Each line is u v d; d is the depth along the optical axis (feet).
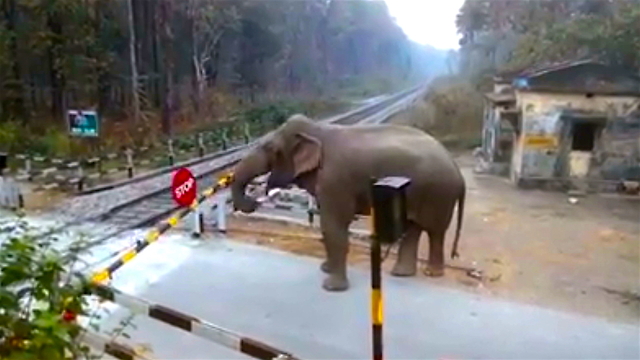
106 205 40.01
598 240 36.32
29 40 76.38
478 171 62.39
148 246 28.02
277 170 25.55
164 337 18.30
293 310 21.91
